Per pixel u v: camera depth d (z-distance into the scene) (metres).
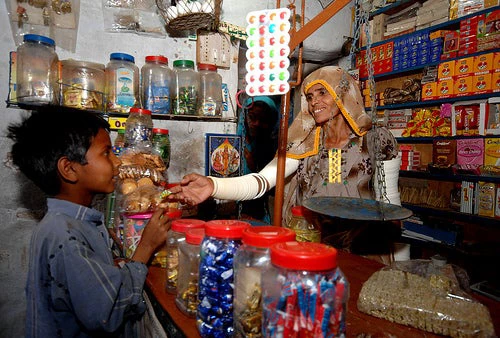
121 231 1.33
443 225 2.91
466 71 2.67
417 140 3.12
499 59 2.47
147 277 1.00
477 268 2.58
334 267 0.48
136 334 1.11
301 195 1.52
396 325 0.69
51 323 0.83
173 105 1.94
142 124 1.67
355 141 1.43
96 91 1.68
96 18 1.82
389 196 1.34
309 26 0.95
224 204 2.04
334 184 1.42
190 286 0.76
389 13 3.37
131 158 1.52
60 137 0.86
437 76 2.88
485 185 2.61
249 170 3.16
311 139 1.51
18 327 1.79
